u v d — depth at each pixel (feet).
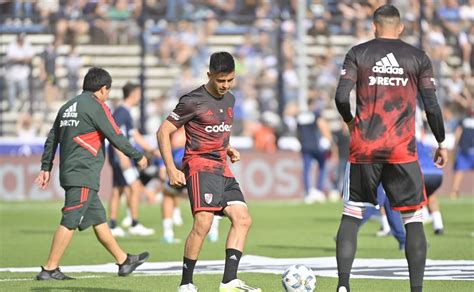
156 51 269.03
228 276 77.20
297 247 130.93
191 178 77.92
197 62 269.64
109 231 95.71
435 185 127.85
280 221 179.83
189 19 255.09
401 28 75.56
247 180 234.38
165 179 138.62
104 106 93.35
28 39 249.96
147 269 104.94
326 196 243.81
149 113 253.85
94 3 263.29
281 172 236.43
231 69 77.30
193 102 77.82
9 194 231.09
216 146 78.48
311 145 228.22
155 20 262.88
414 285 72.84
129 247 132.26
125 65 266.36
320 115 229.04
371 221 183.83
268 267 106.01
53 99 247.29
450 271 100.63
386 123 73.15
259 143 248.32
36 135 245.04
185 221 184.34
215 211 77.82
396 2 258.98
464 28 262.88
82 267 107.34
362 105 73.56
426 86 73.67
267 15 270.87
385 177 73.87
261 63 264.31
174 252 125.08
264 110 258.78
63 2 258.98
